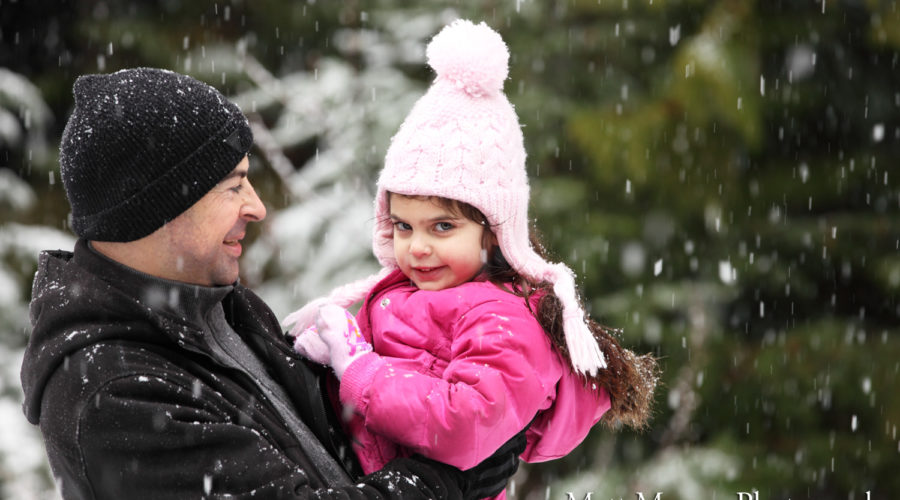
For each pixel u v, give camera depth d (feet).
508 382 14.87
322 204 45.88
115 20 57.06
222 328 15.81
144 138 13.98
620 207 57.82
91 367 13.14
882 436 55.98
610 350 16.87
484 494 15.46
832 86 60.44
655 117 56.29
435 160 15.93
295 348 16.46
